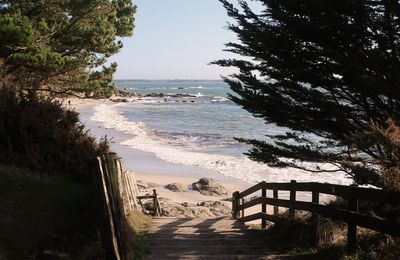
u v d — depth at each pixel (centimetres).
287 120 1011
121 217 676
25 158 977
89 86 1955
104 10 2136
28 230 658
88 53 2034
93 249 628
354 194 655
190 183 2298
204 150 3381
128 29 2528
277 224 969
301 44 909
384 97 873
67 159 1009
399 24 809
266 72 1004
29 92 1121
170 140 3919
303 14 880
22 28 1393
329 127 935
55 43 1797
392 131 691
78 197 806
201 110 7631
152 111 7281
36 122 1024
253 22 967
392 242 646
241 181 2356
